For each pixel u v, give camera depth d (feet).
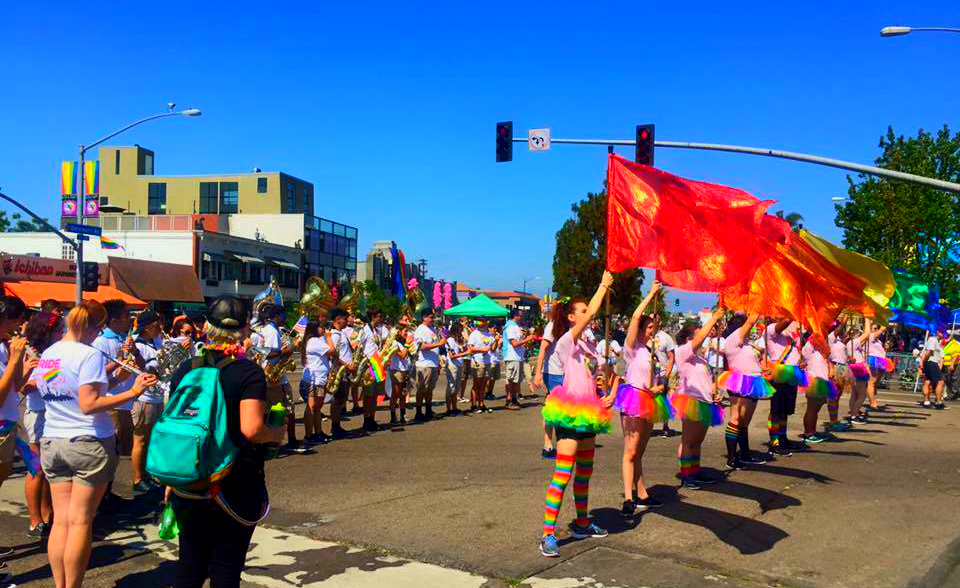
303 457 29.78
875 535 18.72
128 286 117.80
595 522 19.43
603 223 133.08
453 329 46.57
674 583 15.02
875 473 26.89
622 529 18.80
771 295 26.53
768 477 25.71
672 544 17.56
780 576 15.55
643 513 20.36
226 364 11.30
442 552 16.97
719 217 18.40
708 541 17.84
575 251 135.74
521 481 24.95
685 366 23.54
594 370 17.28
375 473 26.40
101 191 225.15
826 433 37.47
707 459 29.58
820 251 26.16
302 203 235.61
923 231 86.69
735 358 27.55
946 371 61.26
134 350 22.68
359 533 18.52
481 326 46.50
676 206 18.49
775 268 26.35
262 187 220.64
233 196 222.07
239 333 11.50
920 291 46.29
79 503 14.07
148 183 224.53
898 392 66.23
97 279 79.25
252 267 159.74
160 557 17.10
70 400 14.08
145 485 23.53
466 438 35.12
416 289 57.00
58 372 14.02
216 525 11.13
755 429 39.68
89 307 14.89
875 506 21.80
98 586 15.20
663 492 23.02
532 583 15.01
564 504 21.45
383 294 170.60
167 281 127.95
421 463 28.43
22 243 143.02
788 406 31.14
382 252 242.99
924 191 85.76
